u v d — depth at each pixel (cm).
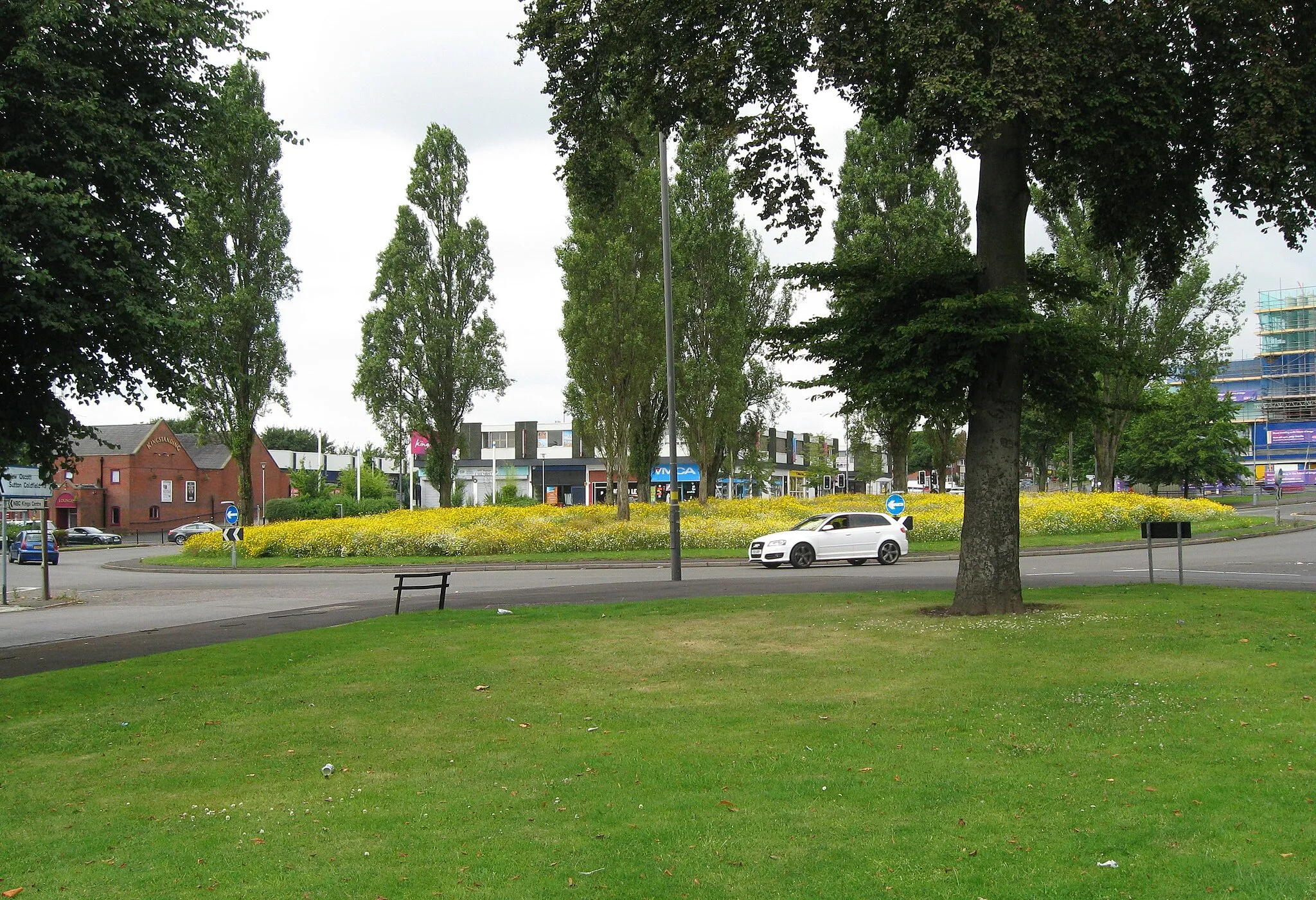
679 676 1093
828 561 3209
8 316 1157
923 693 953
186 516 8031
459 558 3681
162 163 1304
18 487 2488
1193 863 505
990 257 1482
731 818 605
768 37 1324
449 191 4753
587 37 1492
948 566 2917
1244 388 10288
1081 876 496
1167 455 6744
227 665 1272
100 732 920
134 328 1273
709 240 4472
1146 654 1105
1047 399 1589
